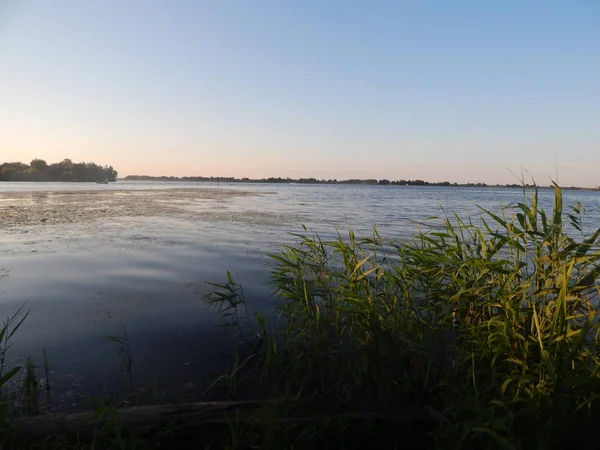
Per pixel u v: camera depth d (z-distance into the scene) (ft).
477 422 8.80
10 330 15.90
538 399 9.04
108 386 12.19
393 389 11.81
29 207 69.36
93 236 39.42
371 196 150.82
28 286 22.00
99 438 8.95
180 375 13.00
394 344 12.35
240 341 15.46
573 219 13.30
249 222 52.29
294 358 12.51
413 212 71.20
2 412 9.11
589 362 10.19
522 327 11.10
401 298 14.58
